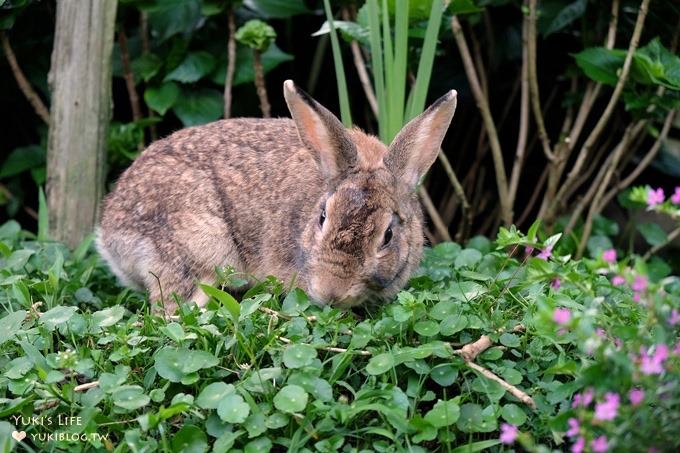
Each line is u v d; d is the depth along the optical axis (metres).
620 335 3.97
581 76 7.42
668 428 3.47
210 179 5.87
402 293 4.79
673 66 6.52
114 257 6.07
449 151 8.41
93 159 6.79
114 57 7.76
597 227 7.30
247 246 5.88
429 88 8.14
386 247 4.99
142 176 5.99
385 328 4.73
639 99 6.67
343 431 4.20
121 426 4.34
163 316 5.15
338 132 5.12
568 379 4.52
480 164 8.34
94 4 6.58
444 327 4.66
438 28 6.09
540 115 7.10
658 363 3.39
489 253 5.98
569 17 7.00
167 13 7.32
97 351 4.67
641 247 7.77
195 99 7.51
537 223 4.87
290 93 5.26
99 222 6.39
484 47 8.08
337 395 4.50
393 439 4.12
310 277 5.00
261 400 4.36
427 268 5.83
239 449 4.16
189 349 4.66
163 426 4.27
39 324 4.81
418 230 5.62
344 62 8.29
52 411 4.41
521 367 4.63
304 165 5.75
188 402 4.18
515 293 5.14
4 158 8.20
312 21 8.23
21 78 7.20
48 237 6.86
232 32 7.33
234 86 7.89
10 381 4.45
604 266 3.73
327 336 4.78
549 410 4.31
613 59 6.69
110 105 6.89
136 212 5.92
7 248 5.76
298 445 4.10
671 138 7.70
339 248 4.81
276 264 5.71
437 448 4.27
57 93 6.70
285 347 4.53
